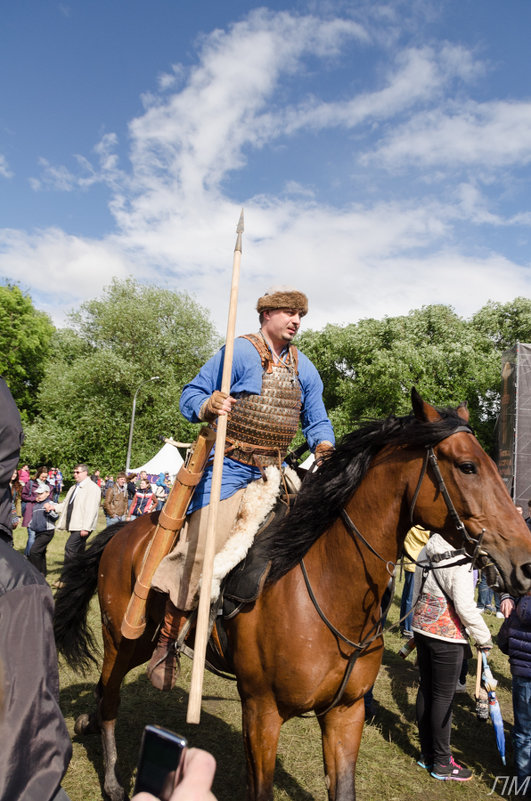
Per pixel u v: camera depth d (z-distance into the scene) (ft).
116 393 99.96
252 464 8.79
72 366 104.06
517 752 11.64
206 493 8.73
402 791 11.47
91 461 96.43
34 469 100.83
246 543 8.11
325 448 9.14
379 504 7.71
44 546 27.02
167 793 2.20
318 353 98.94
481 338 92.94
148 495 43.93
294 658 7.48
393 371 82.02
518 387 54.19
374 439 7.94
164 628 8.81
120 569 10.34
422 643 12.35
